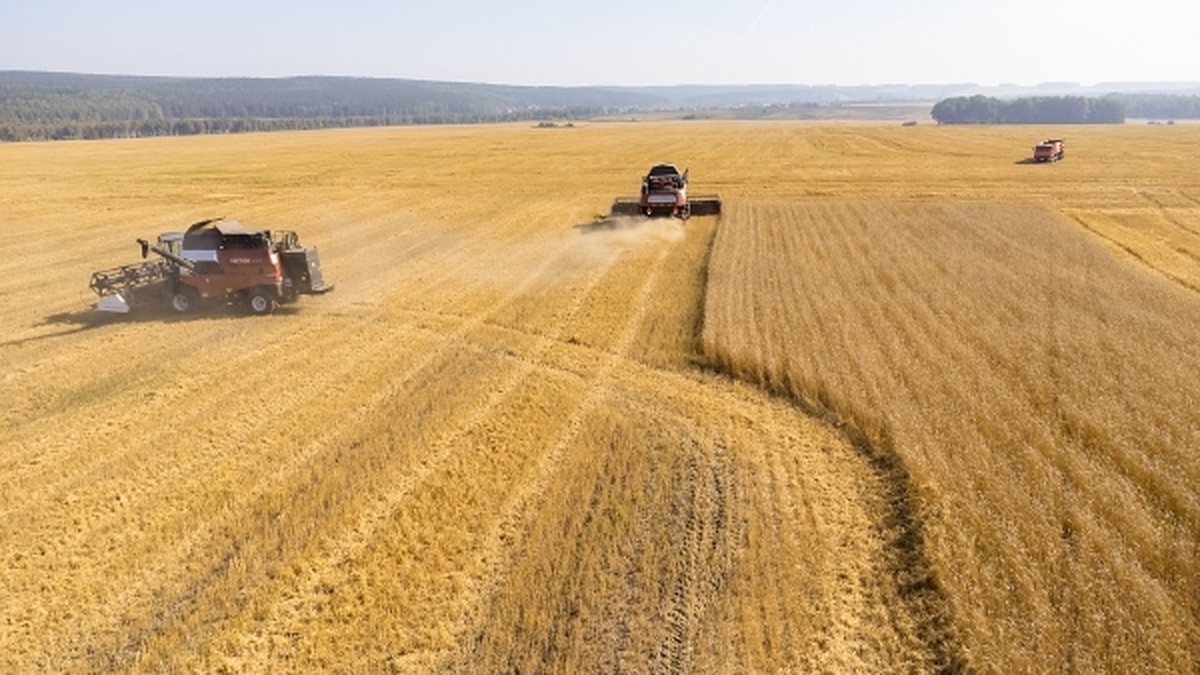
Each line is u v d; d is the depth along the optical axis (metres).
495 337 19.86
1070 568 9.84
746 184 49.03
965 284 23.59
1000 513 11.15
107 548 10.91
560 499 11.95
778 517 11.44
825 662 8.69
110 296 21.88
